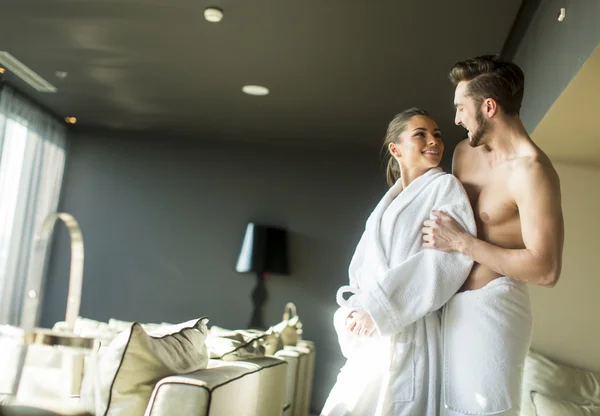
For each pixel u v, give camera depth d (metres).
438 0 3.37
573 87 2.37
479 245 1.50
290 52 4.18
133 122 6.17
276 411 2.52
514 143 1.59
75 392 1.15
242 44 4.11
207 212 6.36
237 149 6.45
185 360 1.71
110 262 6.33
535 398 2.99
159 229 6.36
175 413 1.50
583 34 2.14
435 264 1.53
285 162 6.39
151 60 4.53
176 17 3.79
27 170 5.70
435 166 1.72
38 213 5.96
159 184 6.43
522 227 1.50
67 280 6.25
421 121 1.73
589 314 3.41
